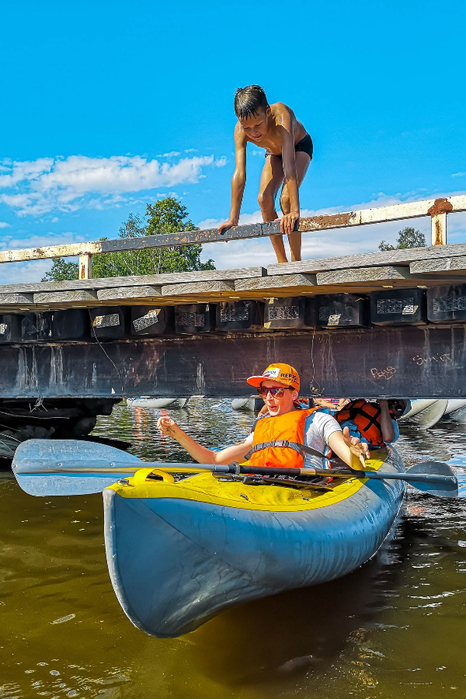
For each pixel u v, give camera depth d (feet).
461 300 14.21
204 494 9.25
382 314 15.31
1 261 20.89
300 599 11.55
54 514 17.63
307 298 16.43
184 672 8.97
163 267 165.99
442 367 15.81
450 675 8.84
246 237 16.71
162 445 30.86
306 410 12.89
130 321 19.07
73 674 8.93
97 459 10.87
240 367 18.81
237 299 17.21
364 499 13.01
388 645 9.76
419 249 12.76
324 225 15.53
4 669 9.10
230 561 8.99
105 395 20.71
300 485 12.25
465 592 11.98
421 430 38.17
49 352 21.65
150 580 8.27
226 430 39.78
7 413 26.03
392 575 12.92
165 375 19.85
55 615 11.00
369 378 16.85
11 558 13.94
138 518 8.09
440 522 17.15
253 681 8.70
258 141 17.51
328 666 9.11
